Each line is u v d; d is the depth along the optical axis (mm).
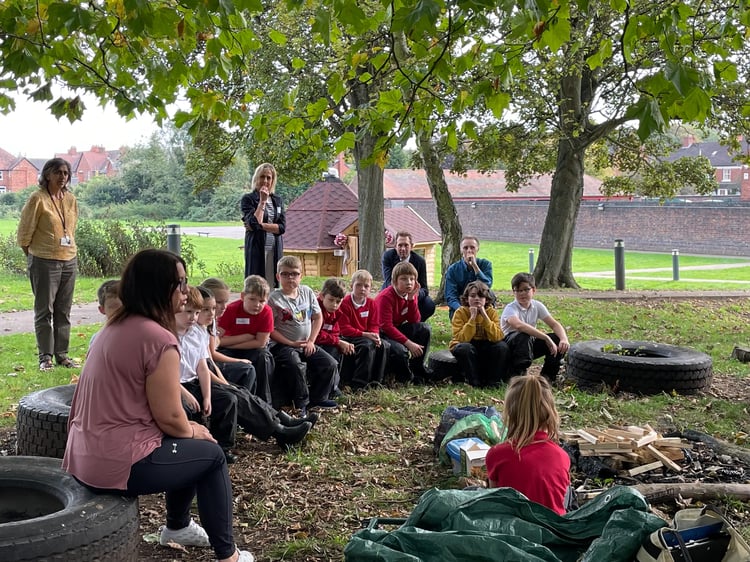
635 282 24141
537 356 8711
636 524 3207
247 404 5867
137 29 4367
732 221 39062
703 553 3041
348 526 4758
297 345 7223
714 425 7039
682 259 35906
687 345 11625
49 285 8695
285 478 5527
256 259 9891
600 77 18734
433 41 5367
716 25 5387
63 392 6035
